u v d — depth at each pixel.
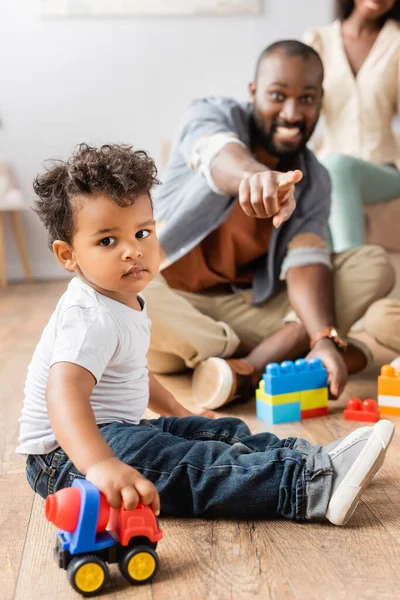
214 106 1.73
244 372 1.60
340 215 2.22
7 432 1.44
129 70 4.10
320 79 1.70
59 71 4.08
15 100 4.08
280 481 0.95
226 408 1.61
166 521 0.99
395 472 1.15
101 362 0.92
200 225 1.71
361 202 2.29
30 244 4.17
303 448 1.01
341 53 2.53
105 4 4.03
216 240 1.79
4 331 2.61
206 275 1.83
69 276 4.20
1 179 3.97
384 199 2.46
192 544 0.91
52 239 1.01
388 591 0.78
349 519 0.97
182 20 4.07
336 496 0.93
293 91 1.67
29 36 4.05
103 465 0.81
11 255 4.16
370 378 1.84
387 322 1.71
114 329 0.95
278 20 4.08
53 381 0.89
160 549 0.90
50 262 4.19
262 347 1.71
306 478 0.94
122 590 0.80
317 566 0.84
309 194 1.76
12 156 4.12
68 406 0.86
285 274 1.75
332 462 0.95
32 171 4.13
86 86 4.10
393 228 2.49
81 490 0.79
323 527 0.95
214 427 1.11
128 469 0.81
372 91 2.50
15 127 4.10
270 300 1.85
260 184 1.23
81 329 0.93
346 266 1.81
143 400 1.07
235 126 1.70
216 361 1.57
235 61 4.11
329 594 0.78
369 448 0.93
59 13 4.03
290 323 1.75
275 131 1.71
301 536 0.93
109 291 0.99
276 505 0.96
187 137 1.67
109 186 0.94
